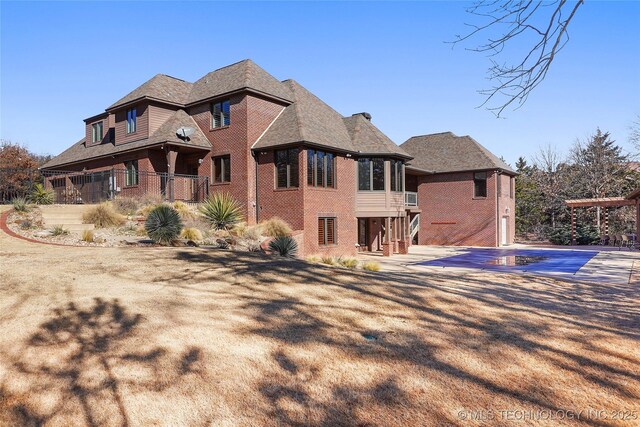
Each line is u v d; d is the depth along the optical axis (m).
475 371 4.34
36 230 12.92
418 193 30.94
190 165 22.84
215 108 21.55
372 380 4.09
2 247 10.36
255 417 3.41
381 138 23.50
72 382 3.82
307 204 18.78
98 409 3.44
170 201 19.81
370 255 22.91
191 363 4.29
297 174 18.86
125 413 3.39
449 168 29.34
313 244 19.08
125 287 6.85
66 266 8.20
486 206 28.39
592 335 5.64
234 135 20.31
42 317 5.27
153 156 21.25
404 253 23.38
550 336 5.54
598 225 34.41
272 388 3.88
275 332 5.26
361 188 22.55
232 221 17.16
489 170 28.19
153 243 12.42
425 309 6.67
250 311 6.04
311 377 4.12
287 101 21.42
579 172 40.06
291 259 11.30
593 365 4.55
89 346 4.54
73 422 3.27
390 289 7.93
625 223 37.31
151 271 8.16
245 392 3.79
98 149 25.39
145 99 21.41
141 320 5.38
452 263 17.81
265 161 19.94
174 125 21.00
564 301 8.16
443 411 3.53
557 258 20.00
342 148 20.72
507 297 8.13
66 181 26.64
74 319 5.27
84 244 11.64
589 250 24.75
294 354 4.64
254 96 20.14
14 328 4.89
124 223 15.02
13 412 3.36
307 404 3.62
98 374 3.97
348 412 3.50
